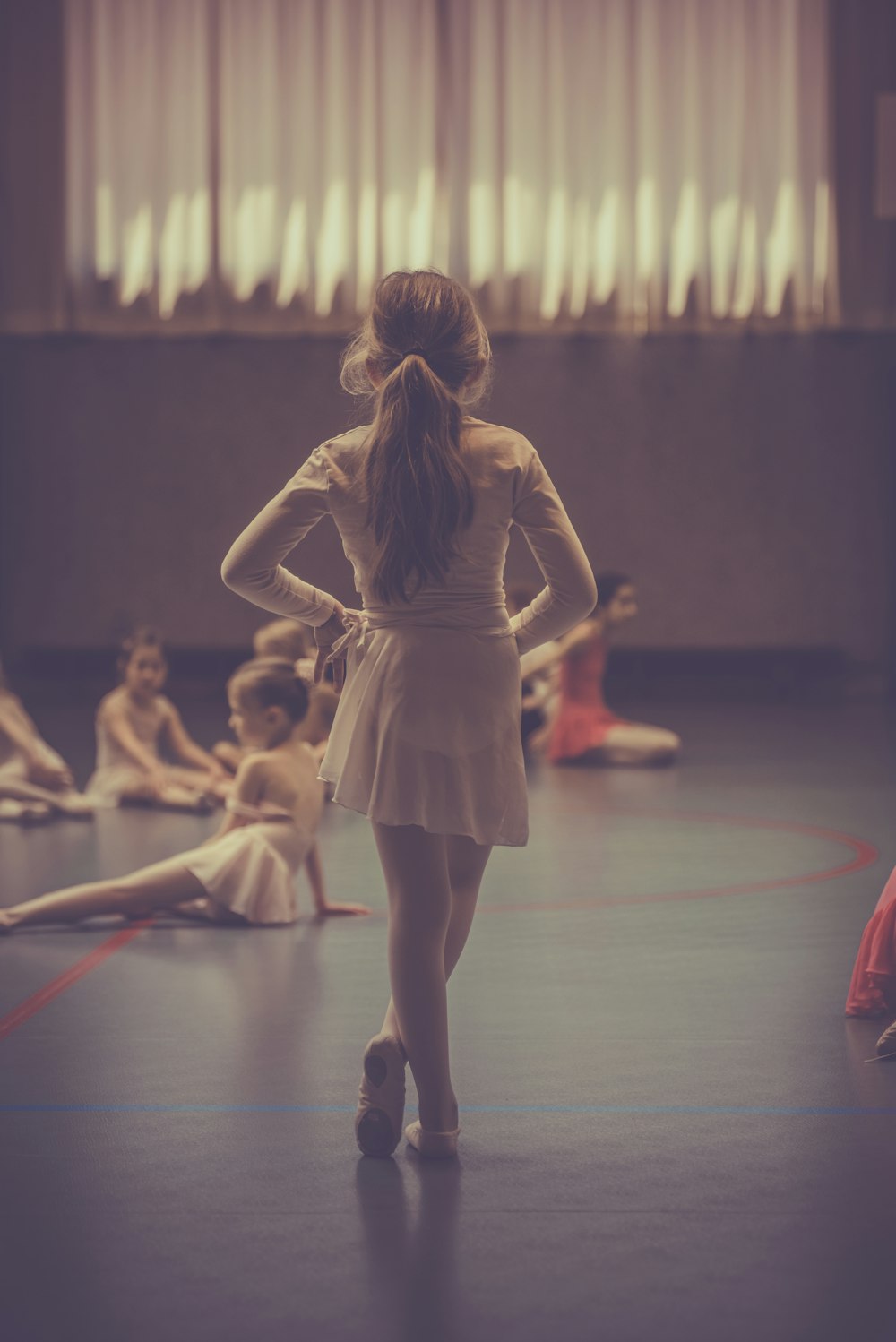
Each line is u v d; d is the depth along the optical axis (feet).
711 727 50.39
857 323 57.00
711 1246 11.02
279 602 12.85
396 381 12.46
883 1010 17.13
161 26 56.29
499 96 56.08
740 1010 17.53
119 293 57.62
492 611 12.67
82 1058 15.66
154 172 56.90
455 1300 10.19
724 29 55.98
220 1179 12.34
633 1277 10.53
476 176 56.49
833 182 56.39
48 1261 10.82
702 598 59.57
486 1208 11.74
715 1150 12.96
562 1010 17.56
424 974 12.63
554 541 12.64
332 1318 9.95
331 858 27.76
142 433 59.16
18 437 59.36
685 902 23.85
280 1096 14.43
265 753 22.58
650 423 58.65
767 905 23.62
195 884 21.95
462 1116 13.87
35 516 59.77
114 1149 13.01
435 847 12.55
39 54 56.29
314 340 58.23
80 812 32.42
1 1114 13.93
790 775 39.40
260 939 21.16
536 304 57.41
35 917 21.63
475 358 12.99
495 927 22.08
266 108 56.65
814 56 56.08
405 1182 12.26
